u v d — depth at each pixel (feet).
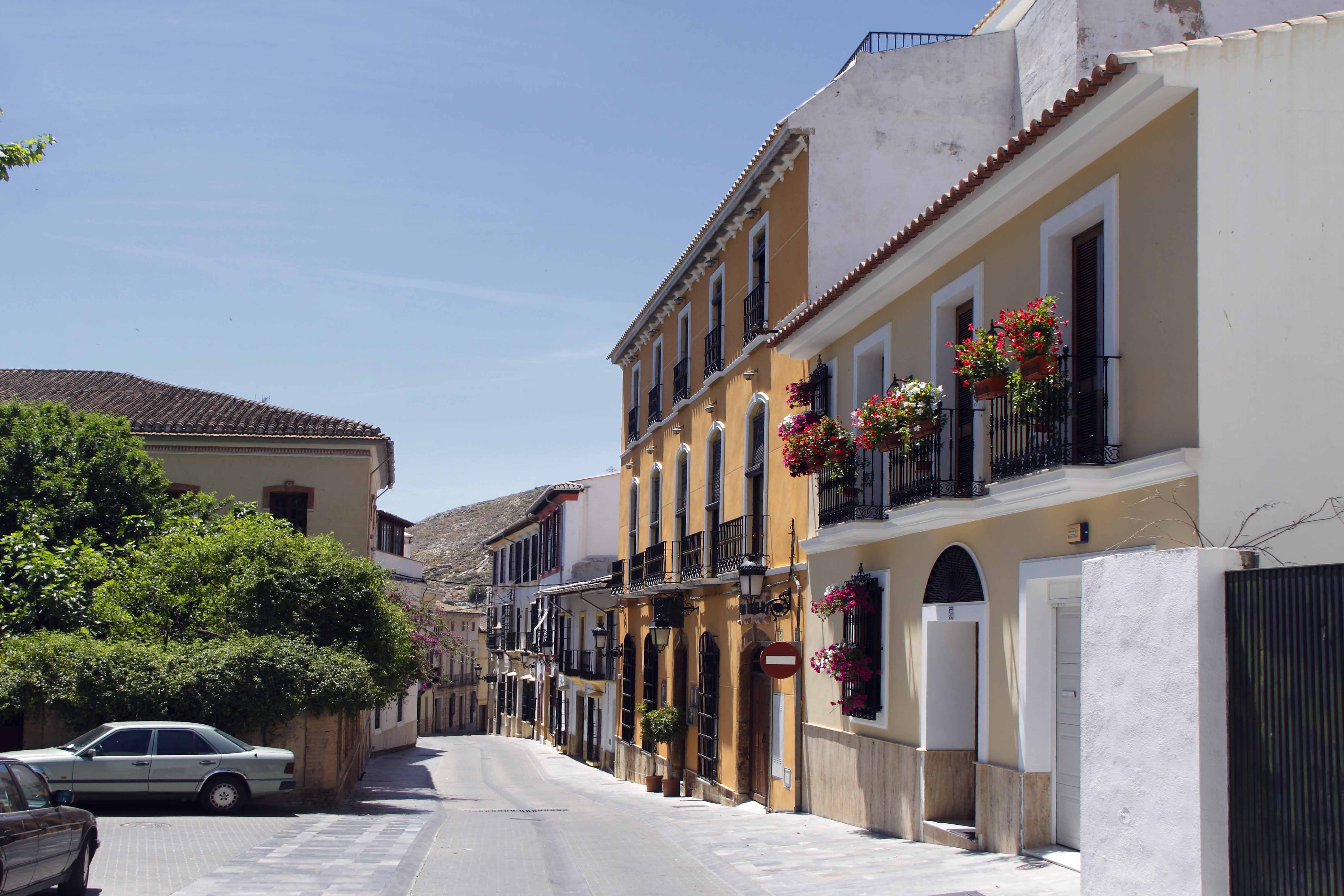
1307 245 29.35
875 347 51.06
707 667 77.15
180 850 40.93
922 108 61.21
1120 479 30.78
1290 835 20.65
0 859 26.32
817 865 38.70
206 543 69.41
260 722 60.29
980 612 39.93
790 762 61.16
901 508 43.65
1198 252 28.84
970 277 41.81
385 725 136.56
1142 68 29.17
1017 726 36.96
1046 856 34.60
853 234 59.77
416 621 98.22
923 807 43.65
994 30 65.98
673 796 82.74
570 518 138.51
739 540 69.82
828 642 55.93
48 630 67.87
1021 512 37.58
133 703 58.54
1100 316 34.17
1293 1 52.11
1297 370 28.89
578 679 128.57
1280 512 28.37
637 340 102.37
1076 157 33.65
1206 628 22.54
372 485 103.35
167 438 95.86
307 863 38.47
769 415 66.33
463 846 46.37
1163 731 23.58
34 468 79.36
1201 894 21.97
